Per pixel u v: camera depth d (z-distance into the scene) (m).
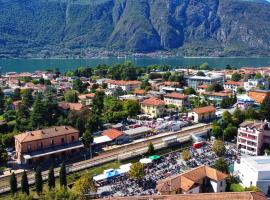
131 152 164.12
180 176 120.19
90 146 167.25
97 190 126.69
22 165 150.62
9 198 118.62
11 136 172.25
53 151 156.75
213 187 122.25
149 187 129.62
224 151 164.62
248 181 133.25
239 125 189.25
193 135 188.62
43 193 116.75
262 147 171.88
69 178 138.88
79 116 196.50
